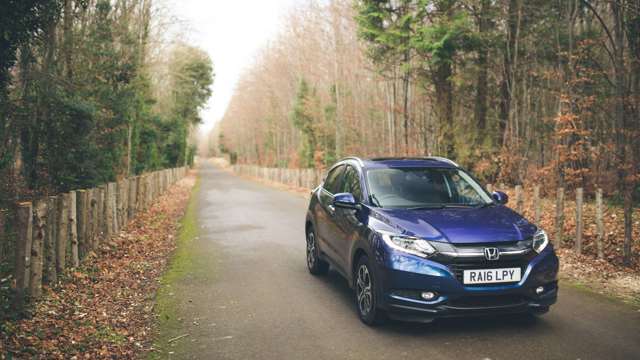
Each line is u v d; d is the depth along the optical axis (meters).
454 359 4.36
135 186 14.73
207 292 6.78
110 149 15.68
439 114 17.59
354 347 4.70
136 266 8.46
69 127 11.89
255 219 15.04
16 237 5.72
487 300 4.74
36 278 6.04
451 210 5.51
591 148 13.96
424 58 16.95
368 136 30.70
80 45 14.18
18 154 11.61
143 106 25.97
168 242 11.21
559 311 5.65
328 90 36.22
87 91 14.25
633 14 11.52
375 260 5.02
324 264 7.61
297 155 49.03
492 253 4.72
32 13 7.79
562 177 14.28
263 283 7.22
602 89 14.45
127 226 12.77
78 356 4.64
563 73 15.03
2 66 7.80
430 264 4.70
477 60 17.12
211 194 26.88
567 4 14.86
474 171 17.00
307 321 5.50
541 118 17.53
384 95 26.92
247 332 5.20
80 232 8.36
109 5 15.39
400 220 5.16
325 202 7.20
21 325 5.21
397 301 4.80
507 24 16.67
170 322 5.58
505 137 16.27
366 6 17.77
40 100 11.39
